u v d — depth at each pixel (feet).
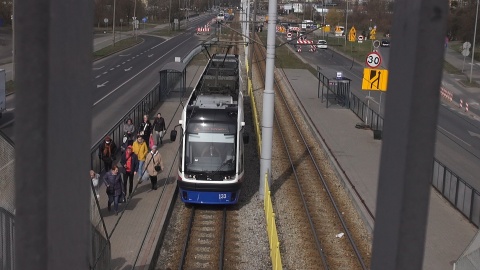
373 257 7.49
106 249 30.73
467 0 246.27
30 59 6.49
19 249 6.77
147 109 92.99
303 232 48.42
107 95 116.57
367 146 80.74
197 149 53.47
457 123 106.01
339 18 246.06
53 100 6.70
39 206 6.70
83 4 6.99
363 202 54.24
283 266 41.60
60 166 6.88
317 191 60.64
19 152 6.62
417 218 6.77
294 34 217.15
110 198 48.29
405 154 6.68
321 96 127.24
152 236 43.83
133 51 212.64
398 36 6.90
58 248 6.96
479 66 187.32
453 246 44.14
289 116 106.32
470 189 49.57
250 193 59.67
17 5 6.42
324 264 41.65
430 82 6.54
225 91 66.28
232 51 215.72
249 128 92.73
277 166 70.28
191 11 481.05
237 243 45.70
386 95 7.25
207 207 54.54
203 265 41.50
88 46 7.13
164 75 111.45
